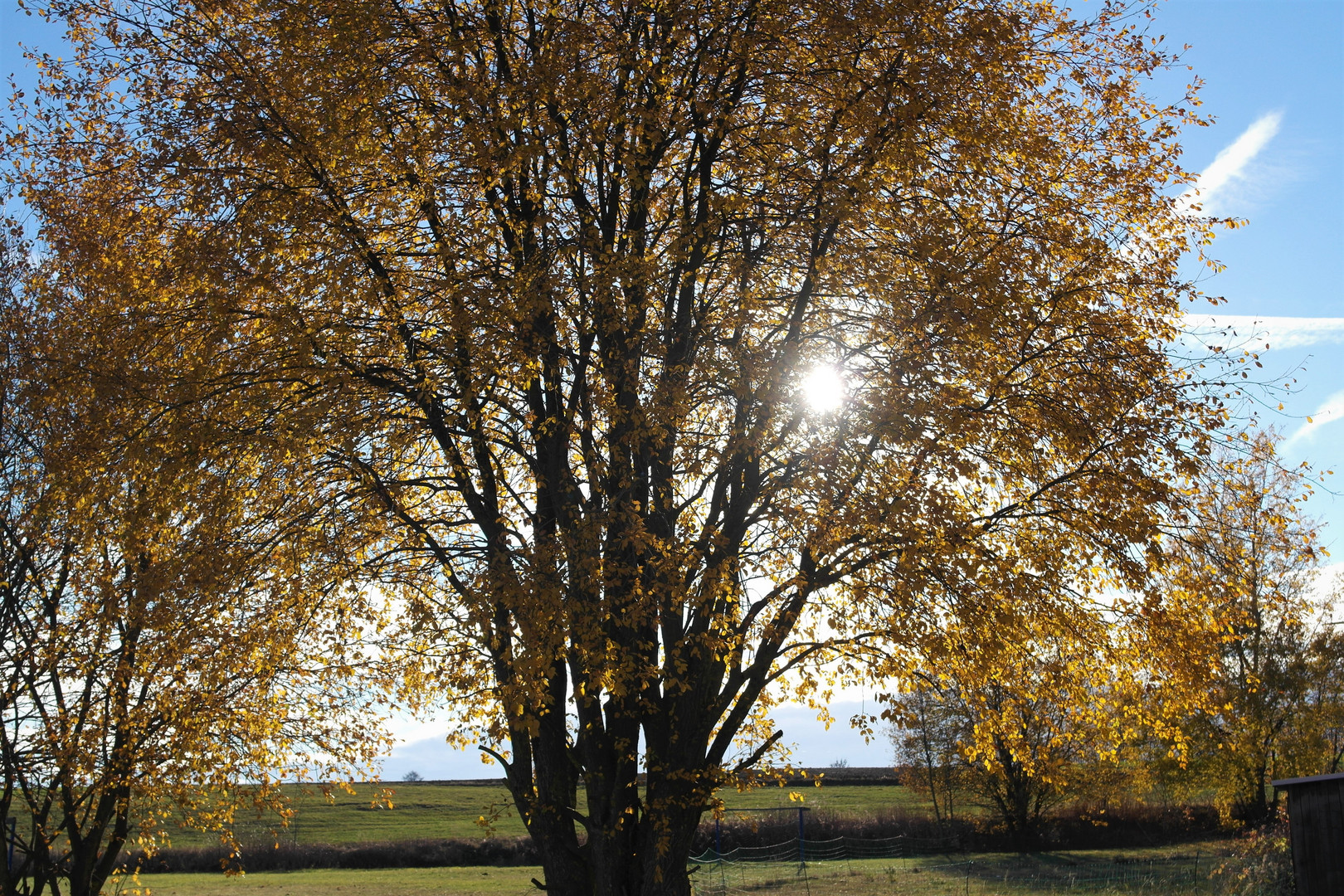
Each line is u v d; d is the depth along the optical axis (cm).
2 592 1555
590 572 979
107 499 1161
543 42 1133
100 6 1175
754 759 1188
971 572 993
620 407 1044
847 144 1127
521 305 998
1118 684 1173
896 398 988
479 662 1047
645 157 1152
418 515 1345
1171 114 1180
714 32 1142
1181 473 1043
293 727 1532
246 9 1205
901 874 3541
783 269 1237
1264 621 3372
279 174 1109
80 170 1234
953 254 1055
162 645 1180
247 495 1197
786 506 1048
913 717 1082
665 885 1106
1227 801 3778
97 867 1662
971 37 1054
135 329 1131
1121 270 1129
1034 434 1073
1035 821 4406
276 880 3850
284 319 1041
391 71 1111
